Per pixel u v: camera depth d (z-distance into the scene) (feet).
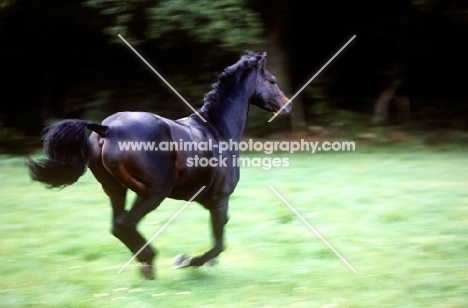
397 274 23.41
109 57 63.52
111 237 28.94
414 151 55.11
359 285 22.27
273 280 22.94
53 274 23.77
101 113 63.46
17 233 29.71
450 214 32.27
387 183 40.19
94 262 25.55
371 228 30.04
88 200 36.70
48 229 30.42
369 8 64.90
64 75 64.95
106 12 53.93
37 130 64.54
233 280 22.94
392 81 65.31
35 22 60.34
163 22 53.57
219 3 53.21
